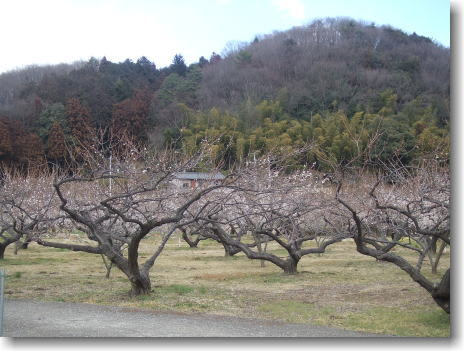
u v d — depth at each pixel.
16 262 16.72
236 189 10.07
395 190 13.55
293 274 14.14
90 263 16.84
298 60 52.50
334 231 16.09
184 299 9.80
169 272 14.70
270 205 12.22
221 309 8.80
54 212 15.13
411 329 7.22
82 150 17.19
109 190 12.35
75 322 7.43
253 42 64.56
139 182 10.24
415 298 10.03
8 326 7.08
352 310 8.78
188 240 22.92
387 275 13.91
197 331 6.90
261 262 16.17
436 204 10.58
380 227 13.42
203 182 11.95
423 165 13.91
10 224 14.83
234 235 20.97
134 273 9.95
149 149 17.19
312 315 8.29
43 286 11.53
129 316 7.96
